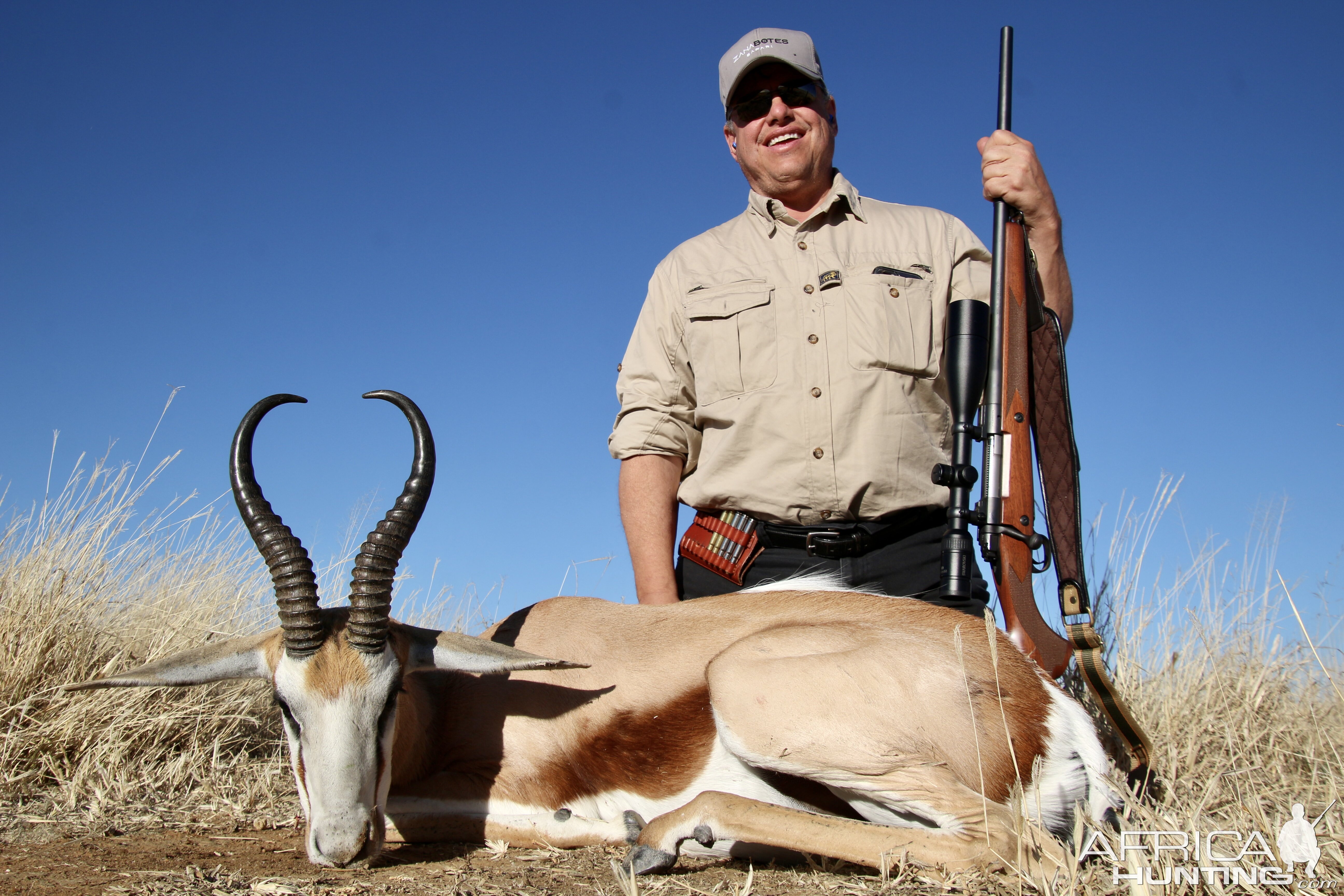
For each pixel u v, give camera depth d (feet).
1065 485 5.38
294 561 4.98
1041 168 5.56
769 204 6.36
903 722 4.72
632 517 6.50
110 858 5.02
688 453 6.65
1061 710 4.83
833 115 6.60
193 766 6.77
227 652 5.23
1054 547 5.33
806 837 4.52
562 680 5.50
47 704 6.93
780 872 4.66
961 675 4.77
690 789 5.23
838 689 4.79
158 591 8.52
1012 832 4.38
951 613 5.15
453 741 5.60
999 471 5.29
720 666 4.99
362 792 4.85
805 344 5.99
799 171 6.28
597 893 4.37
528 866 4.88
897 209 6.47
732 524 6.11
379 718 4.98
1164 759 6.17
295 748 5.09
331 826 4.73
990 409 5.34
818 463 5.89
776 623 5.29
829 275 6.05
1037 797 4.68
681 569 6.36
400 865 4.94
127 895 4.34
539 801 5.48
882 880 4.34
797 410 5.95
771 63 6.25
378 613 5.02
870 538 5.92
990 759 4.69
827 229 6.26
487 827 5.40
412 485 5.20
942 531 6.04
